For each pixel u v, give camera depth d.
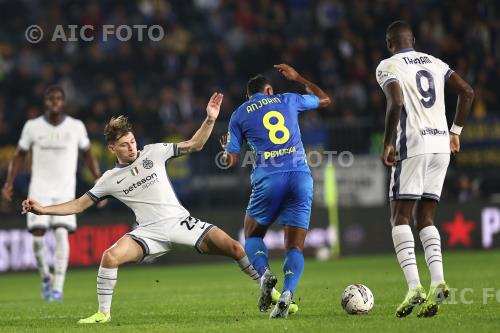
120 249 20.48
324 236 51.50
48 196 30.95
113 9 64.88
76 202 20.72
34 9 66.44
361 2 66.75
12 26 65.69
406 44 20.45
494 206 52.88
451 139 20.77
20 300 30.98
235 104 59.53
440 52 61.03
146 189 20.55
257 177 20.89
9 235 46.56
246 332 17.41
